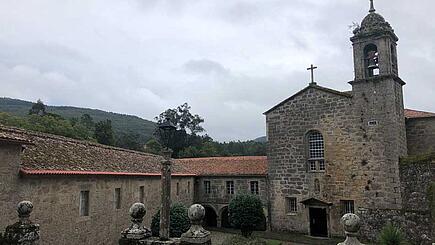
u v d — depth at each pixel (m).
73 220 14.97
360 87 24.25
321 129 25.62
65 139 18.61
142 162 24.30
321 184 25.22
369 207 23.16
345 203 24.42
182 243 8.21
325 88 25.78
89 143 20.86
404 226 21.36
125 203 19.48
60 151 16.38
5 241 7.19
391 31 23.92
